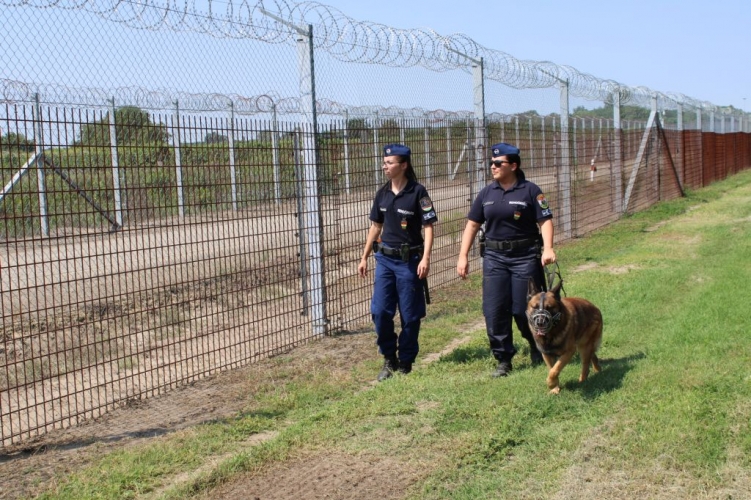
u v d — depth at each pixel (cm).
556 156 1446
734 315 712
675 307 794
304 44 774
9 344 729
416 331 650
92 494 423
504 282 613
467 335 798
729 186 2694
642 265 1130
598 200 1697
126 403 596
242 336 806
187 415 569
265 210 730
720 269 998
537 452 449
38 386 645
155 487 439
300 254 793
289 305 859
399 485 421
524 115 1295
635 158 1964
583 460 432
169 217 822
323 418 529
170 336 800
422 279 648
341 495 412
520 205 601
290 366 700
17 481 447
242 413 566
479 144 1121
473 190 1120
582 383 559
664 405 488
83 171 551
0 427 502
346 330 844
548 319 511
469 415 507
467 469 434
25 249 510
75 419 565
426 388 576
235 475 439
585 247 1374
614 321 746
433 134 1011
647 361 593
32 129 511
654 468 413
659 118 2092
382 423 510
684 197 2255
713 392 504
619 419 476
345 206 877
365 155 877
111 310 878
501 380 588
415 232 642
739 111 3684
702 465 411
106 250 1157
